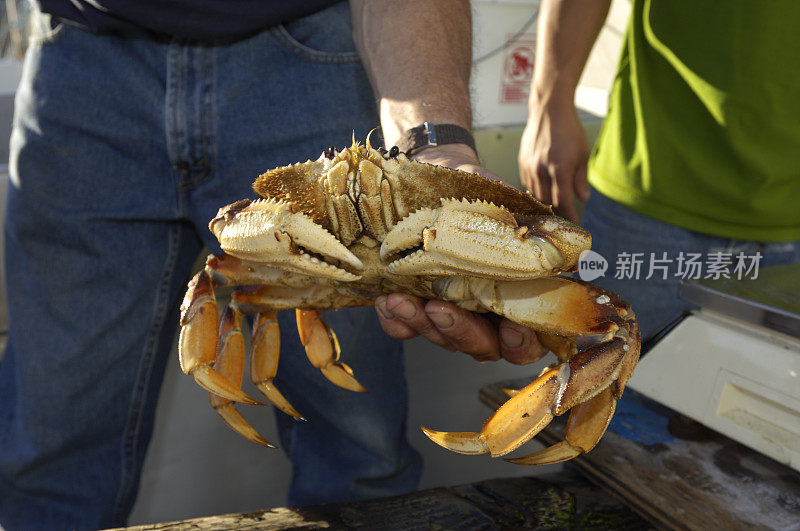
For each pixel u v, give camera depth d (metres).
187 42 0.78
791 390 0.64
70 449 0.88
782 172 0.82
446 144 0.67
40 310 0.84
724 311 0.68
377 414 0.93
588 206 1.00
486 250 0.56
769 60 0.78
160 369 0.92
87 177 0.81
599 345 0.58
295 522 0.65
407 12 0.75
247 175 0.81
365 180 0.59
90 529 0.90
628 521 0.67
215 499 1.05
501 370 1.17
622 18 1.37
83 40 0.79
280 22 0.78
